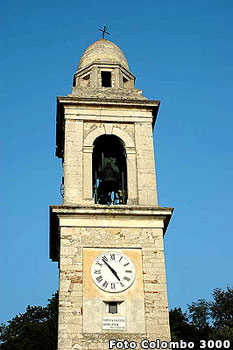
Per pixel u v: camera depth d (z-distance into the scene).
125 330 23.02
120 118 28.86
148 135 28.66
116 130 28.62
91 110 28.88
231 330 46.56
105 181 28.12
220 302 55.97
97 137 28.30
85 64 32.12
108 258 24.61
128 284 24.06
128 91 30.19
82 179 26.86
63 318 22.98
